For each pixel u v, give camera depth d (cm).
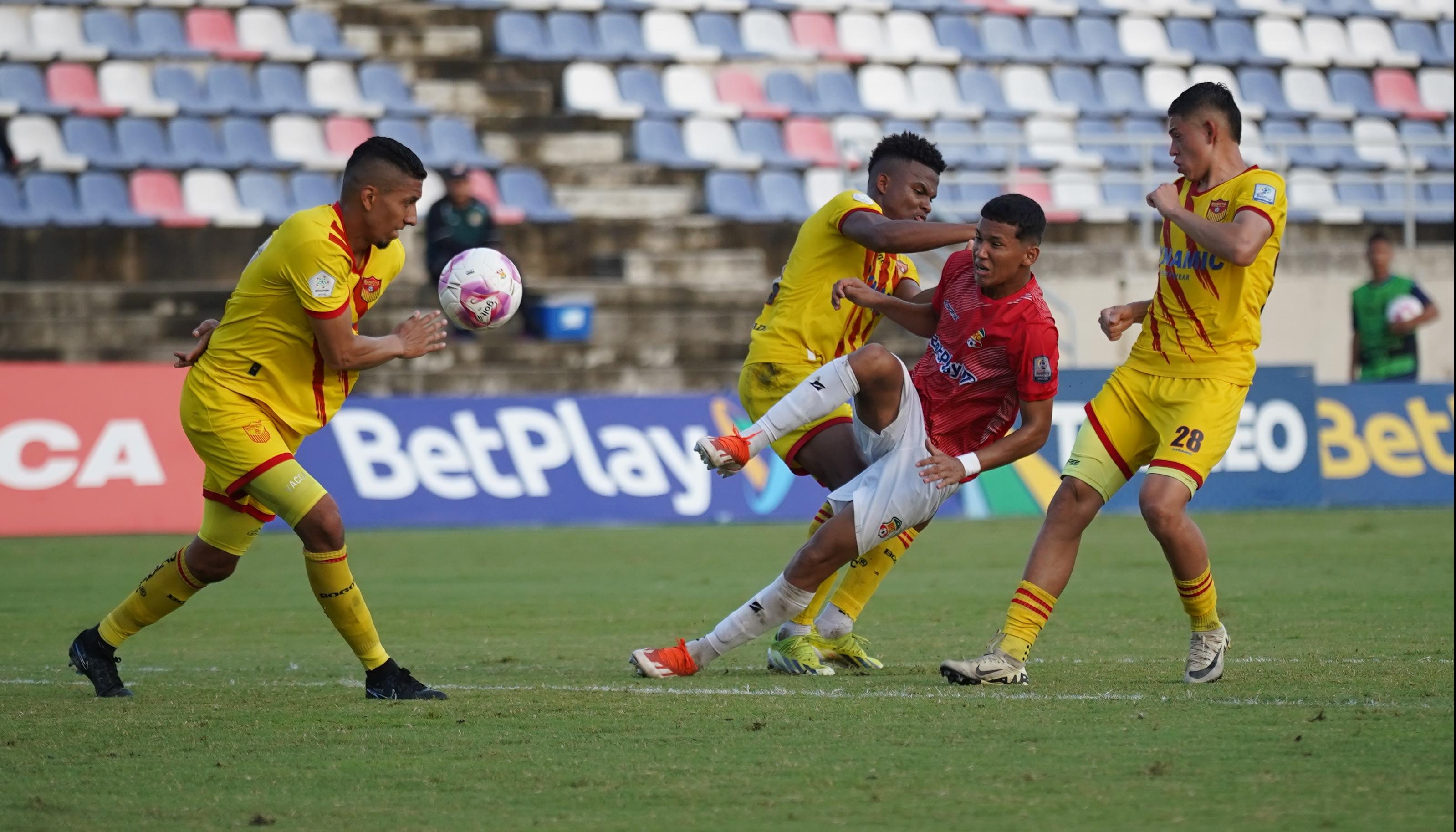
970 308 2092
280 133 6900
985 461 2019
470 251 2198
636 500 5188
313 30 7362
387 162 1919
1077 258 6322
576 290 6356
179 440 4912
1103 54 8288
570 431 5175
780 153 7456
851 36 8056
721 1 7919
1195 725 1714
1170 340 2042
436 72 7350
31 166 6394
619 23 7794
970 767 1522
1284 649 2423
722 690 2044
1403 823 1290
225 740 1722
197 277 6353
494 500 5069
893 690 2017
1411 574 3609
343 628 1967
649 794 1439
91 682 2136
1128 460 2078
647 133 7312
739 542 4569
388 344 1984
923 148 2352
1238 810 1338
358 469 4956
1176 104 2058
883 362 2059
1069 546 2066
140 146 6712
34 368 4775
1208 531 4769
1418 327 5838
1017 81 7988
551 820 1355
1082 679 2109
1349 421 5684
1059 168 7519
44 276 6153
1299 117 8012
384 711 1894
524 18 7675
